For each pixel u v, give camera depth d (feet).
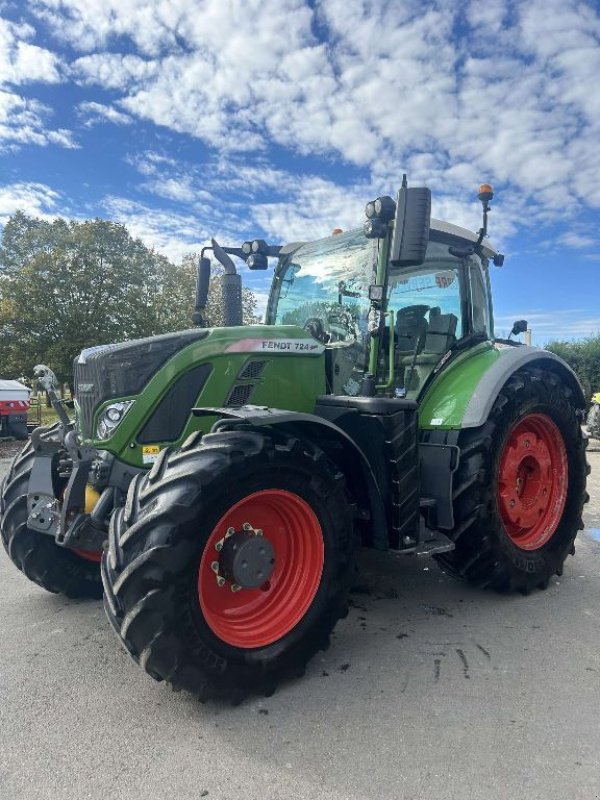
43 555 11.58
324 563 9.08
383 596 12.30
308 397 11.10
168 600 7.53
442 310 13.15
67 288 62.85
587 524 18.31
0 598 12.39
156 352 9.95
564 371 14.24
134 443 9.81
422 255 9.76
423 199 9.71
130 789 6.57
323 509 9.04
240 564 8.46
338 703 8.28
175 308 69.92
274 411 9.00
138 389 9.82
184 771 6.86
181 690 8.05
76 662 9.52
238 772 6.84
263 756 7.13
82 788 6.58
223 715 8.00
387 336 11.59
